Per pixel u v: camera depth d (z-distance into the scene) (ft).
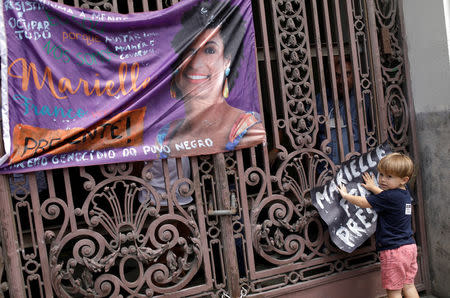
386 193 8.72
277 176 9.29
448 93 9.68
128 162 8.30
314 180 9.59
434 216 10.45
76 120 7.74
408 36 10.55
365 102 10.42
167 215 8.50
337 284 9.85
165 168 8.44
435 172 10.28
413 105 10.66
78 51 7.81
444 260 10.27
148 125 8.20
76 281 8.04
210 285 8.84
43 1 7.50
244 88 8.87
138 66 8.17
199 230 8.74
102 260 8.09
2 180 7.47
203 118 8.57
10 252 7.55
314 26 9.61
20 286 7.64
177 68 8.36
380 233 9.00
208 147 8.59
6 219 7.52
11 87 7.37
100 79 7.93
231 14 8.71
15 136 7.41
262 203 9.16
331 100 10.82
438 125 10.03
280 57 9.25
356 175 9.68
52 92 7.63
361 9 10.12
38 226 7.77
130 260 12.19
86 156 7.84
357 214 9.49
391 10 10.48
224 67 8.66
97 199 10.60
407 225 8.90
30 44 7.45
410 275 8.97
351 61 9.98
